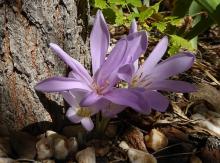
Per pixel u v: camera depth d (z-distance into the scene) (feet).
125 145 0.87
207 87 1.09
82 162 0.79
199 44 1.32
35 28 0.80
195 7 1.17
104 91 0.74
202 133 0.95
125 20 1.16
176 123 0.96
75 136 0.86
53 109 0.86
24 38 0.80
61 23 0.84
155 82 0.79
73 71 0.76
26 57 0.81
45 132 0.86
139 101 0.70
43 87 0.71
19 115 0.84
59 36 0.85
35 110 0.84
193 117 1.00
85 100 0.70
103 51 0.79
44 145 0.81
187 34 1.17
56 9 0.82
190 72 1.16
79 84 0.74
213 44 1.34
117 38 1.22
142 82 0.79
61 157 0.81
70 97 0.76
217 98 1.07
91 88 0.76
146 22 1.23
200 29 1.15
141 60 1.11
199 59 1.23
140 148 0.87
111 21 1.17
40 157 0.81
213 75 1.19
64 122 0.89
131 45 0.78
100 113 0.88
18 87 0.82
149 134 0.89
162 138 0.89
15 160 0.79
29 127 0.85
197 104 1.04
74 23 0.87
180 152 0.89
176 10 1.16
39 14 0.79
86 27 0.93
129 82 0.75
